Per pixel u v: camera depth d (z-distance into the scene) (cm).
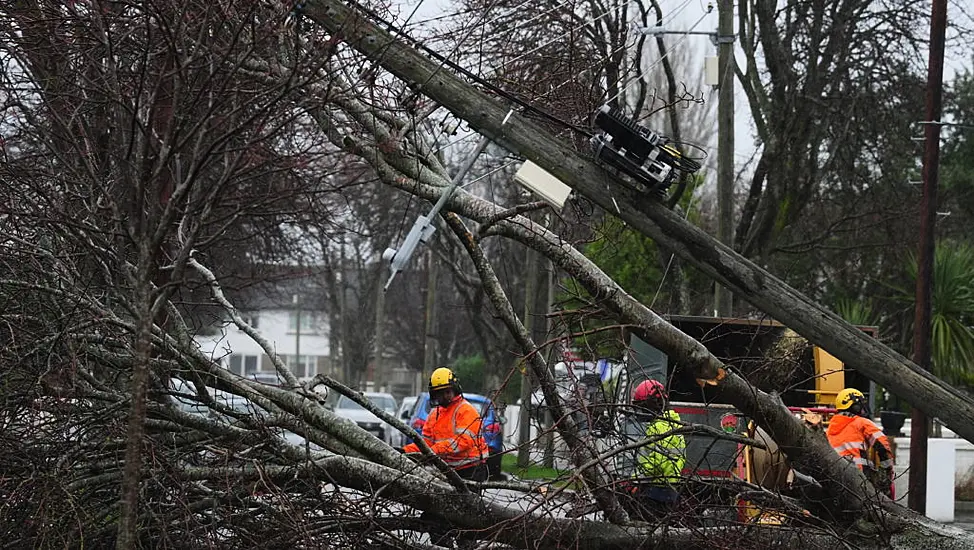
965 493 3866
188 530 1423
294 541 1455
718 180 3475
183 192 1260
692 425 1584
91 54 1577
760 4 4519
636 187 1630
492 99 1653
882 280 5694
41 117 1781
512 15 2058
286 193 1909
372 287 9825
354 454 1641
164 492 1478
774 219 4562
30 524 1438
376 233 5162
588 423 1498
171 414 1573
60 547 1441
